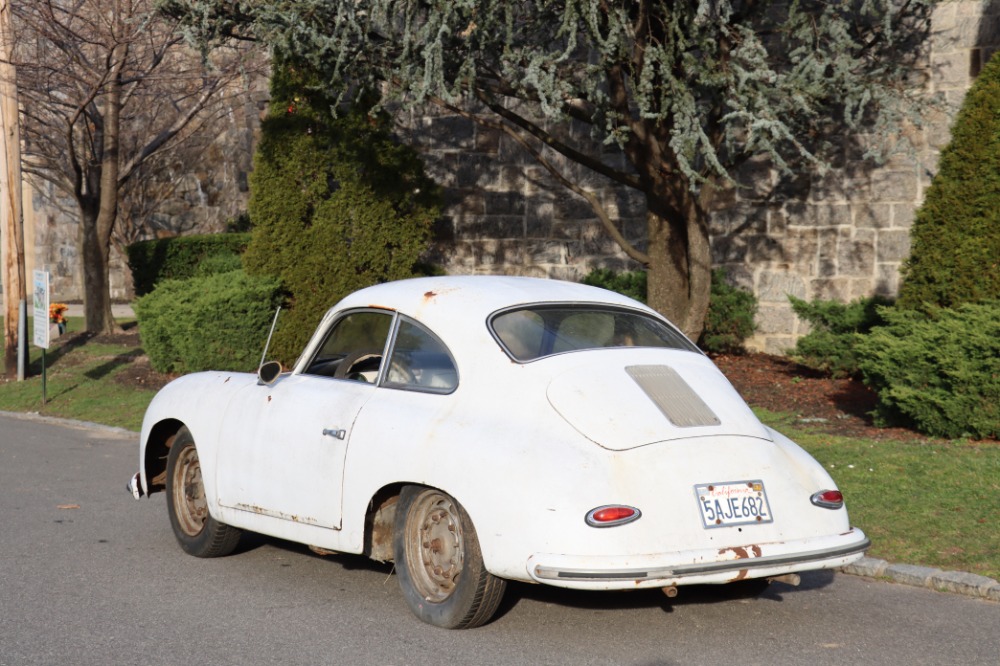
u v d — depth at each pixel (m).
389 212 16.56
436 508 5.51
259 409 6.54
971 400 9.80
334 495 5.84
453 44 12.01
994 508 7.59
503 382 5.39
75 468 10.90
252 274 16.41
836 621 5.69
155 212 30.33
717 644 5.28
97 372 18.06
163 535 7.84
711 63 11.45
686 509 4.91
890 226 15.78
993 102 10.73
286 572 6.74
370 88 13.86
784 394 13.28
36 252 34.50
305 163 16.25
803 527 5.14
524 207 18.56
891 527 7.34
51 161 22.44
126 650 5.17
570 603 5.96
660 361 5.71
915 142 15.55
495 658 5.02
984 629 5.56
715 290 16.45
